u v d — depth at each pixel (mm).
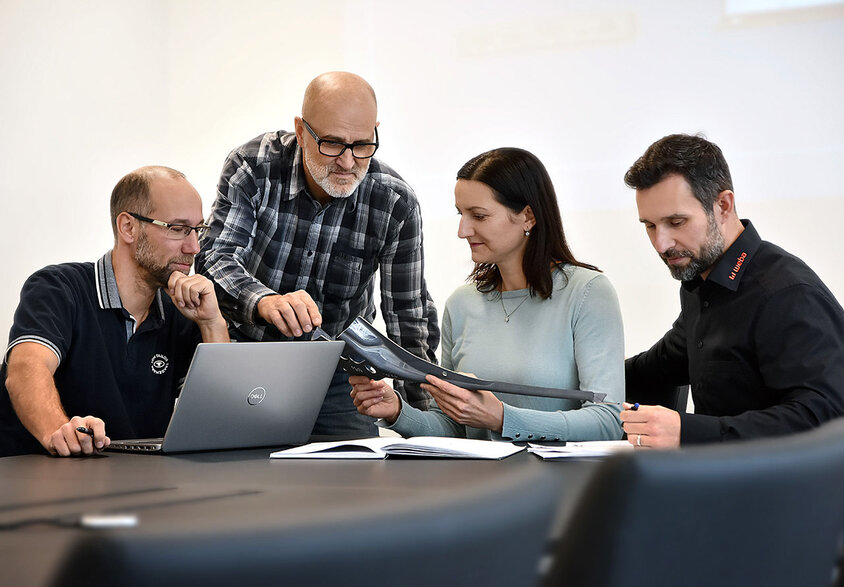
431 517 450
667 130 3623
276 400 1615
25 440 1865
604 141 3711
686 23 3594
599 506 569
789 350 1622
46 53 3928
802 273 1683
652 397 2170
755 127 3502
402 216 2330
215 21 4285
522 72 3830
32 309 1868
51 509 922
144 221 1973
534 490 504
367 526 434
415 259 2404
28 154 3871
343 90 2035
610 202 3703
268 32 4215
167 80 4348
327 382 1697
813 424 1533
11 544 738
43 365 1764
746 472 606
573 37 3758
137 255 1986
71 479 1184
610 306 1870
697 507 588
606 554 569
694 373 1857
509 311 1979
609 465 572
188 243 2025
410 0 4000
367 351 1688
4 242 3791
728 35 3539
